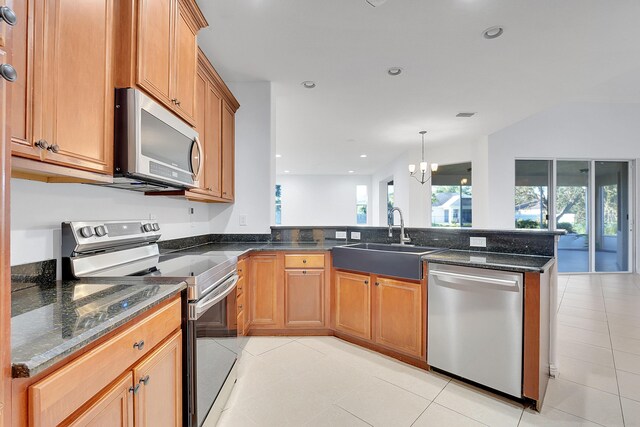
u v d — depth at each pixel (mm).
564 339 2713
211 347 1598
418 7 2088
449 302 2043
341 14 2158
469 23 2268
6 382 605
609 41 2510
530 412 1726
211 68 2385
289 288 2791
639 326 3006
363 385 1997
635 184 5344
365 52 2670
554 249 2160
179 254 2270
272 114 3322
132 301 1071
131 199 2000
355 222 10758
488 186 5469
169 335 1272
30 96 924
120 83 1334
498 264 1857
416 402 1818
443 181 6531
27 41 914
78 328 823
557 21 2242
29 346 710
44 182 1324
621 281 4863
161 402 1178
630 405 1781
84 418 780
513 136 5484
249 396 1872
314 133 5375
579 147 5414
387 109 4125
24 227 1234
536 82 3301
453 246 2625
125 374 963
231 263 1986
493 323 1857
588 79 3232
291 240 3299
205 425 1529
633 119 5363
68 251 1393
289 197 10734
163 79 1569
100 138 1229
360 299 2580
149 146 1424
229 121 3037
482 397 1869
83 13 1136
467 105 3977
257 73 3051
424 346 2188
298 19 2215
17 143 887
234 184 3232
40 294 1156
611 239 5492
